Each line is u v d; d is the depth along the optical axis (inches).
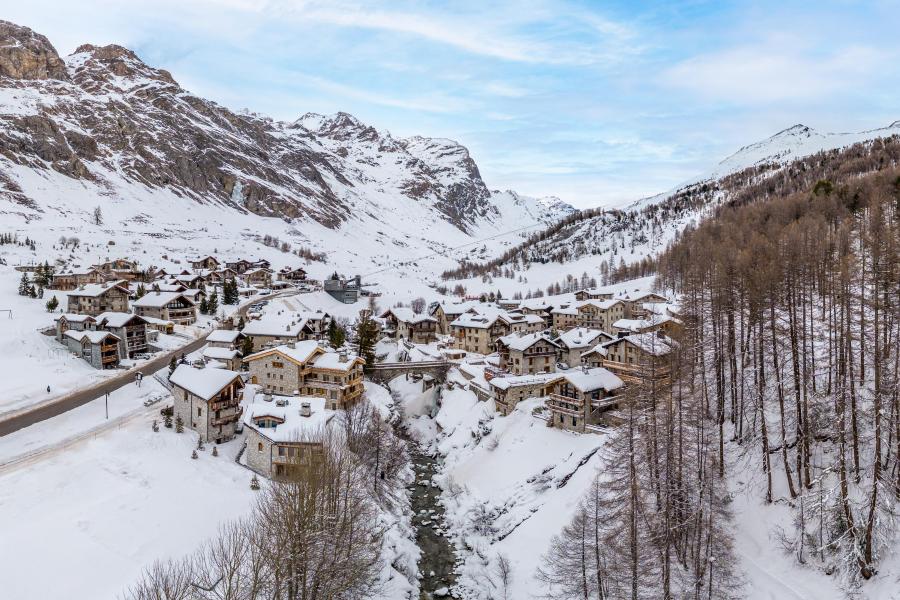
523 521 2517.2
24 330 4124.0
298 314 5211.6
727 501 2097.7
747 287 2448.3
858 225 3378.4
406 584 2181.3
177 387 2987.2
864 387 2174.0
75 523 1973.4
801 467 2012.8
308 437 2480.3
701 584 1706.4
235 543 1594.5
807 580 1740.9
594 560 1908.2
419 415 4160.9
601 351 3695.9
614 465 1915.6
